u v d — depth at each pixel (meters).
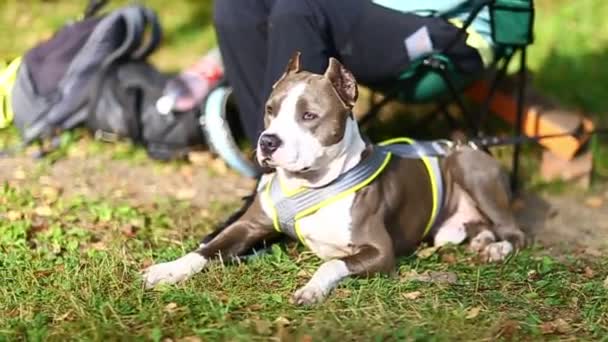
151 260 7.88
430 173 8.15
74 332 6.58
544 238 8.97
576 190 10.16
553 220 9.46
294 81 7.25
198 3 14.97
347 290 7.16
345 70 7.25
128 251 8.02
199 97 10.38
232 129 10.46
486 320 6.86
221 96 10.05
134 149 10.63
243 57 8.91
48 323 6.77
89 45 10.70
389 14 8.56
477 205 8.38
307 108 7.12
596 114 11.91
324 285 7.13
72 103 10.67
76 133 10.81
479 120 9.37
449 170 8.40
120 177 10.09
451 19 8.88
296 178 7.46
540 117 10.01
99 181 9.98
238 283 7.38
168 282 7.33
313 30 8.34
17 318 6.80
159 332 6.46
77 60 10.70
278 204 7.58
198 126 10.44
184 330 6.59
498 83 9.40
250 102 9.03
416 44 8.62
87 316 6.77
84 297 7.06
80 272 7.50
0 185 9.66
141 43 10.79
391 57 8.66
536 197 9.98
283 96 7.17
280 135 7.04
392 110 11.24
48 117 10.62
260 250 7.92
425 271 7.74
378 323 6.71
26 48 13.66
